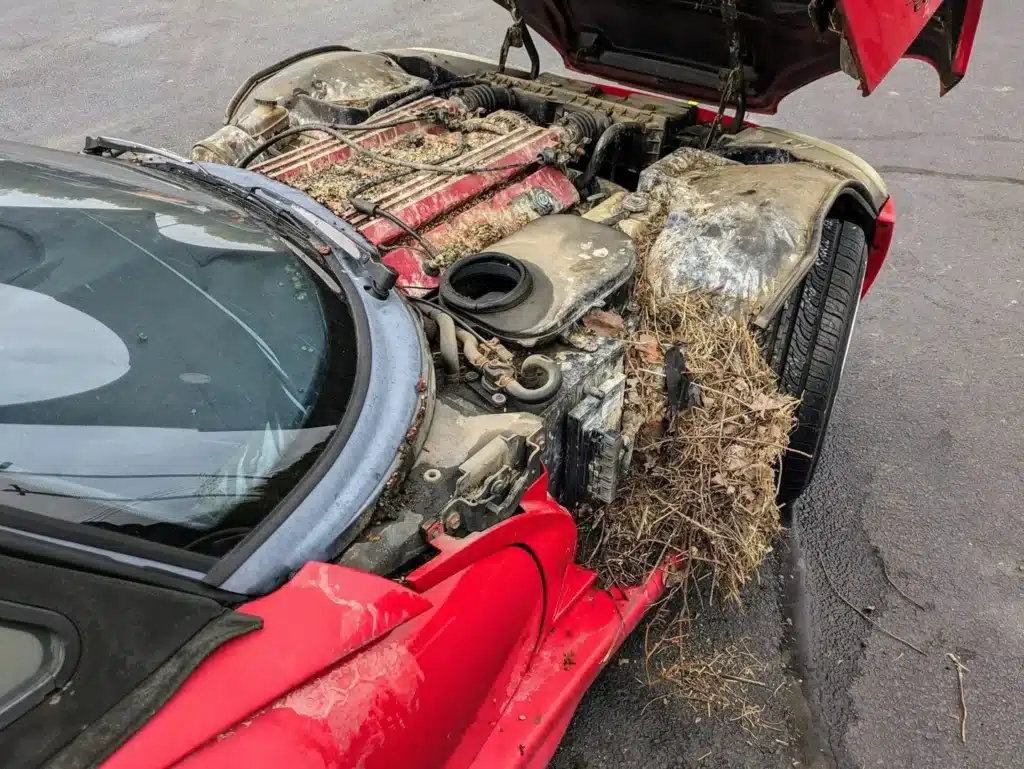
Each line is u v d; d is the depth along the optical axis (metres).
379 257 1.85
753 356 2.06
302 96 2.97
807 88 5.98
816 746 2.05
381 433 1.40
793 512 2.71
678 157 2.58
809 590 2.45
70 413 1.16
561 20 3.38
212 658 1.00
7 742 0.85
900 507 2.73
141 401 1.23
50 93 5.78
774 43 2.80
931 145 5.18
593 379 1.79
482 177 2.36
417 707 1.19
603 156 2.79
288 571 1.19
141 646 0.96
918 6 2.25
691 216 2.27
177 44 6.61
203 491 1.20
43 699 0.88
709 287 2.13
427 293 2.02
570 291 1.87
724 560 2.09
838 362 2.37
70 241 1.42
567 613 1.91
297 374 1.41
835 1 1.91
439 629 1.26
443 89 3.15
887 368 3.35
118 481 1.14
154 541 1.12
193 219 1.65
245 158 2.48
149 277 1.41
